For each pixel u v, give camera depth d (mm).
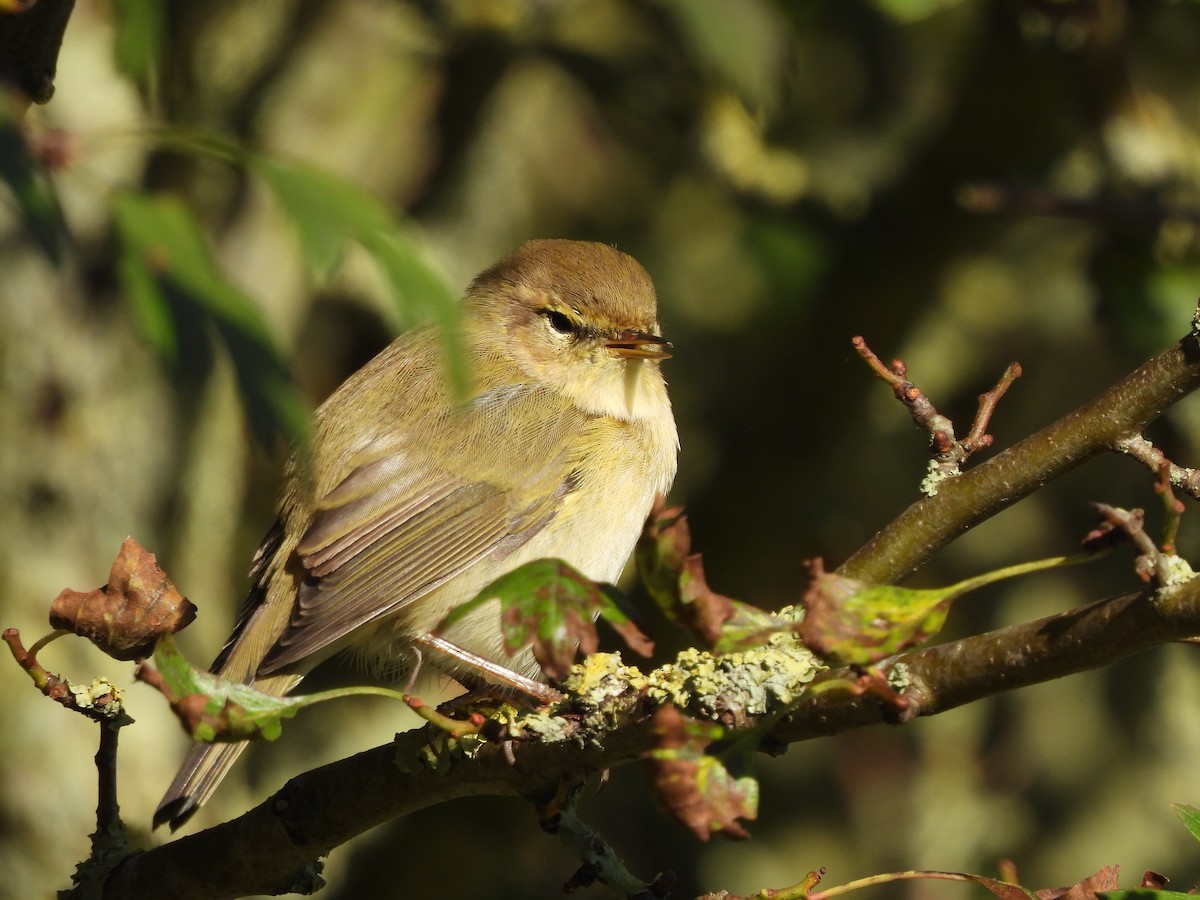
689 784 4461
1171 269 11266
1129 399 6289
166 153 11766
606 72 13047
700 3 9523
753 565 12102
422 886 11609
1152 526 12750
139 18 6391
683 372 13969
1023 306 13797
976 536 13500
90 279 11195
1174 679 13148
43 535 11094
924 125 13883
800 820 13125
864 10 13680
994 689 5254
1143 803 12922
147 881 6852
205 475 11883
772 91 9703
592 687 5941
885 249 12414
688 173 14367
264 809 6664
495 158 13219
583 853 6242
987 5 12109
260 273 12109
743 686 5578
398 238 5656
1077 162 13125
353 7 12891
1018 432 13641
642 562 4512
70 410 11172
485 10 12961
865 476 13133
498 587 4570
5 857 10539
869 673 4613
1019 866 12930
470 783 6297
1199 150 12414
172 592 5852
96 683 6293
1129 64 12070
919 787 13344
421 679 9844
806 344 12570
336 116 12781
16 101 5418
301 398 5223
